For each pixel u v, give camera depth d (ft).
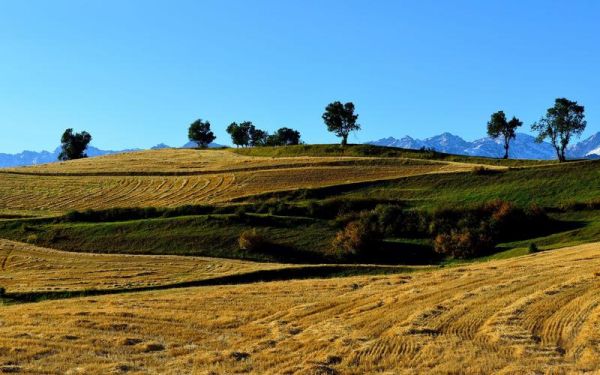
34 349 81.56
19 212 306.55
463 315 91.50
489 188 307.58
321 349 79.41
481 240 227.40
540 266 130.11
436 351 75.31
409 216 256.73
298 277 185.26
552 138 423.23
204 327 94.79
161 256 224.33
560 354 72.74
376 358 74.23
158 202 319.27
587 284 104.73
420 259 229.45
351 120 563.07
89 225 262.88
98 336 89.15
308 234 248.73
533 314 88.58
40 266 210.59
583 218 255.50
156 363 76.18
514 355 72.74
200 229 250.98
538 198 285.43
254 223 257.55
